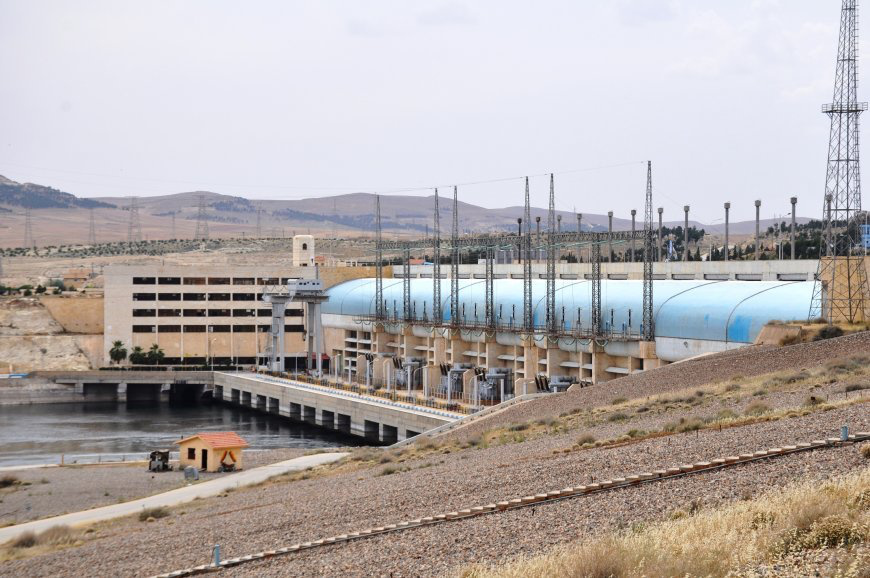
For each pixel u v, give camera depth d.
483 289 174.00
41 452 128.88
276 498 70.31
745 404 70.62
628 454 52.44
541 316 152.25
